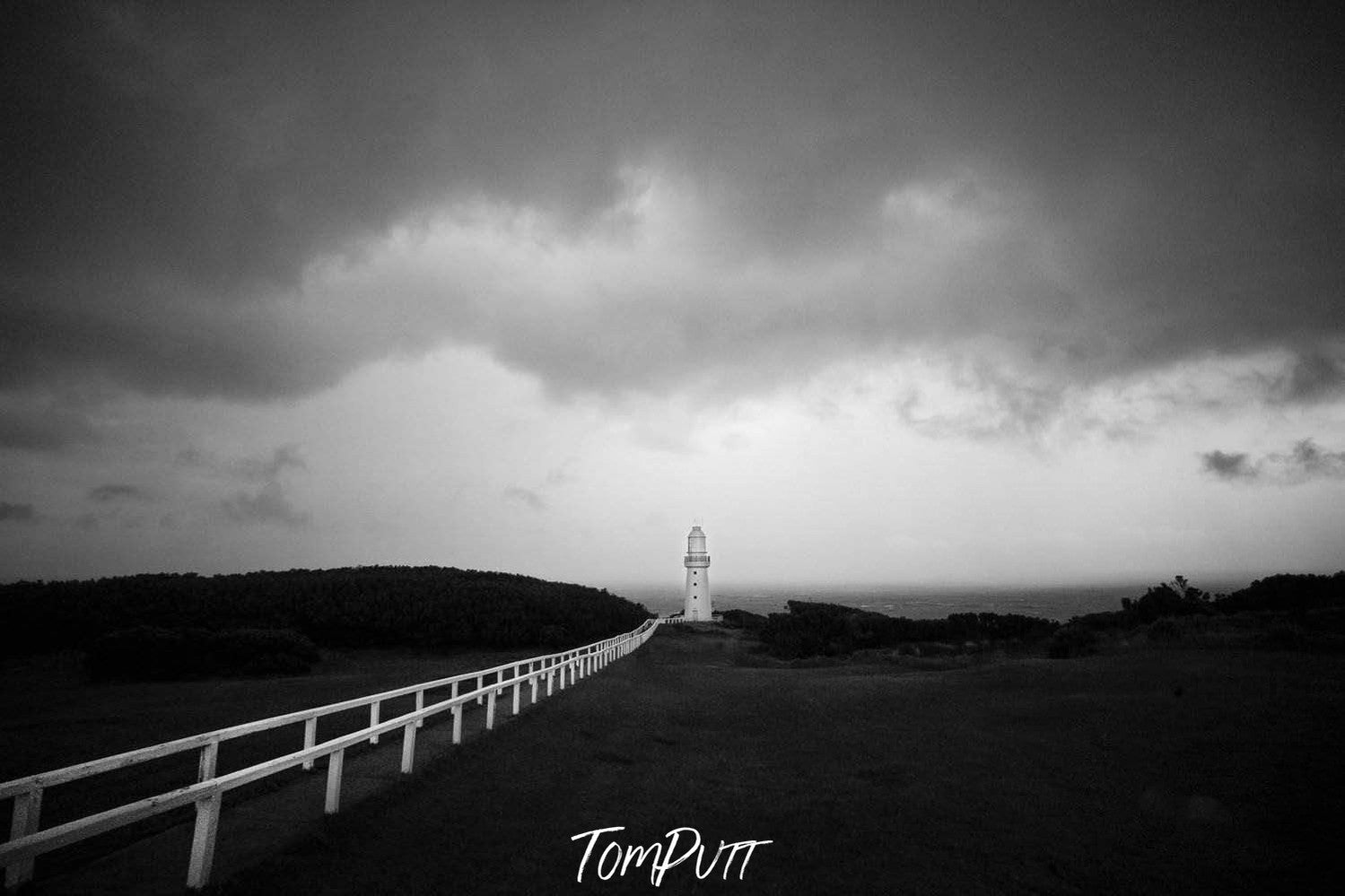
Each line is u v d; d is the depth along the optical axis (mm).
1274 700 17094
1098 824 9812
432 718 16703
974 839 9211
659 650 45344
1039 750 14258
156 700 23766
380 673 33406
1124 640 30375
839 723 17844
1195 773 12078
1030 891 7621
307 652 36188
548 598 59969
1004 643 38719
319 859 7141
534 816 9258
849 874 7930
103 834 8070
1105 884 7836
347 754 12195
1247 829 9594
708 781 11938
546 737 14367
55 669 33312
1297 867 8344
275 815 8352
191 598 48219
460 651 43906
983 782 11992
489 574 74875
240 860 6883
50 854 7453
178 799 5922
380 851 7562
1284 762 12430
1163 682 20375
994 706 19078
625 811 9898
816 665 36688
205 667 32750
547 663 36594
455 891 6781
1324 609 30953
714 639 55188
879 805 10680
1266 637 26938
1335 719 15156
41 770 13000
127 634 32812
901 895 7395
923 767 13109
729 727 17531
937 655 37594
